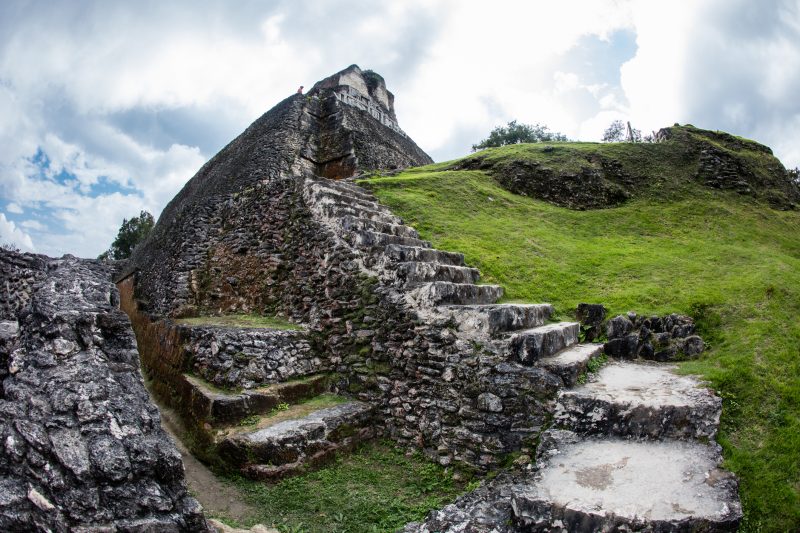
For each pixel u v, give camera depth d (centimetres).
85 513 264
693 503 324
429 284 579
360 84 2167
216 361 616
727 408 438
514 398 466
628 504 323
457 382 512
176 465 302
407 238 769
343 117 1656
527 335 489
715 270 767
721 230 998
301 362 658
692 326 605
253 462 479
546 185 1214
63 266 532
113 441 294
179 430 605
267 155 1416
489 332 507
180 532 285
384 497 445
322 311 706
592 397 438
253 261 912
